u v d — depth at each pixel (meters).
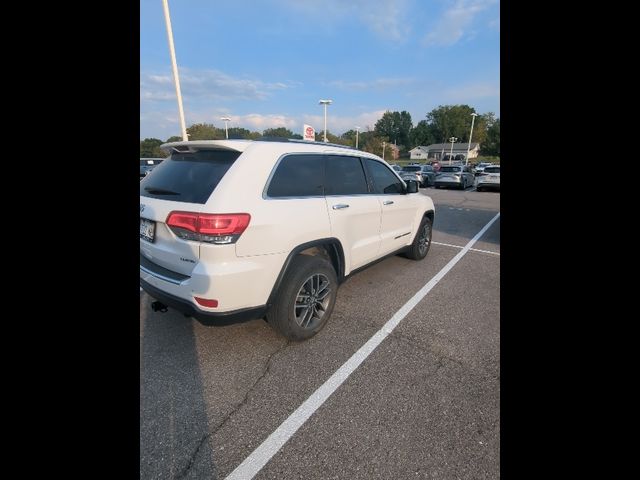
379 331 2.86
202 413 1.86
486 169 18.98
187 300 2.12
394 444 1.66
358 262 3.32
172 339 2.67
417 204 4.57
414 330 2.88
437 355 2.48
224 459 1.56
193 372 2.24
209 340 2.66
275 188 2.36
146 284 2.39
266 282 2.25
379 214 3.57
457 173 20.47
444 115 92.50
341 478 1.47
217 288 2.03
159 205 2.27
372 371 2.28
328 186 2.88
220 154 2.37
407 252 4.84
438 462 1.55
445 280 4.21
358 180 3.35
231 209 2.05
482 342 2.68
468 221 9.05
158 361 2.37
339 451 1.61
